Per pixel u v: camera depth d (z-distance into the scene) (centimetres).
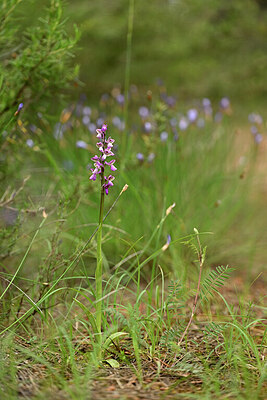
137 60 1013
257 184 538
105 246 349
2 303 265
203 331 248
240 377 209
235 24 1179
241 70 1130
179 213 378
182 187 418
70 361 219
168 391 196
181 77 1067
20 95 290
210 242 390
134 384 202
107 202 370
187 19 1141
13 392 187
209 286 247
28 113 323
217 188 453
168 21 1096
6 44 304
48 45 282
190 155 477
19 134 319
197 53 1134
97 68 945
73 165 388
